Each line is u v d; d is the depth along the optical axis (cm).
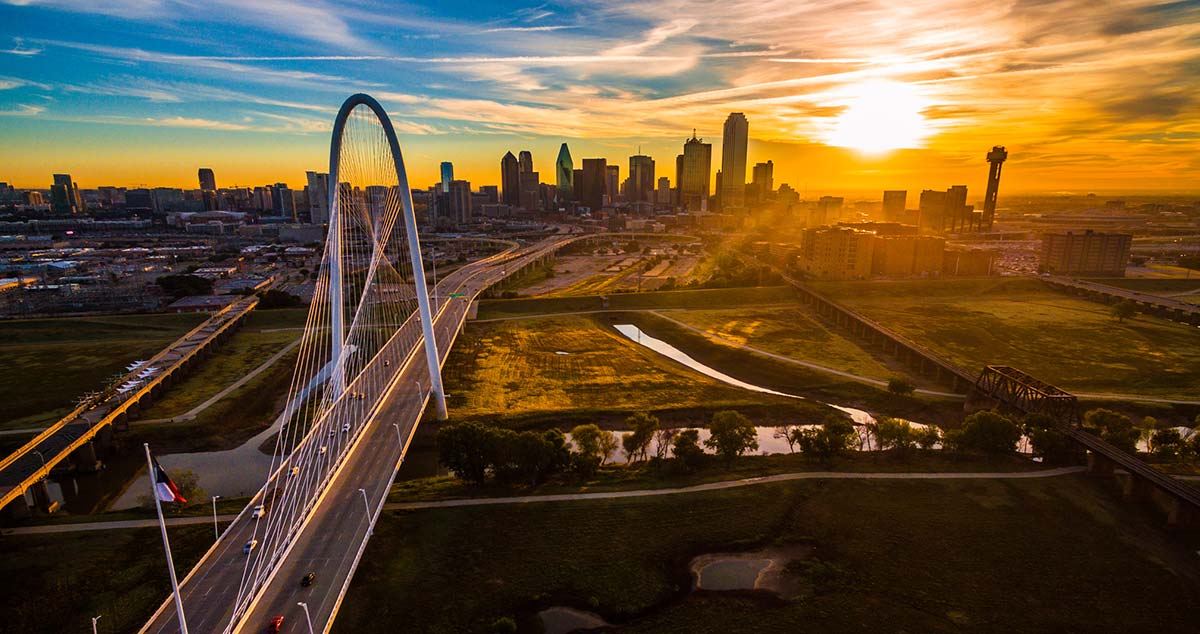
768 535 9756
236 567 8100
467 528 9750
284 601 7394
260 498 9850
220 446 14175
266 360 19675
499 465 11062
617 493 10844
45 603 8169
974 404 16162
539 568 8938
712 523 10012
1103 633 7869
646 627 7975
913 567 9056
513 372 18588
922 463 12025
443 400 14738
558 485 11144
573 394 16762
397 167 13975
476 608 8156
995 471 11725
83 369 18562
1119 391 17238
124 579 8594
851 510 10375
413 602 8194
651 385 17512
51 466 11400
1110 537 9762
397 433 11888
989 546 9500
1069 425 12825
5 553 9194
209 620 7094
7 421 14950
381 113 13538
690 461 11719
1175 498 9869
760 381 18738
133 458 13675
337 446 11469
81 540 9519
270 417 15638
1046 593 8556
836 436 12075
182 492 11150
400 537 9462
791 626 7969
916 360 19675
